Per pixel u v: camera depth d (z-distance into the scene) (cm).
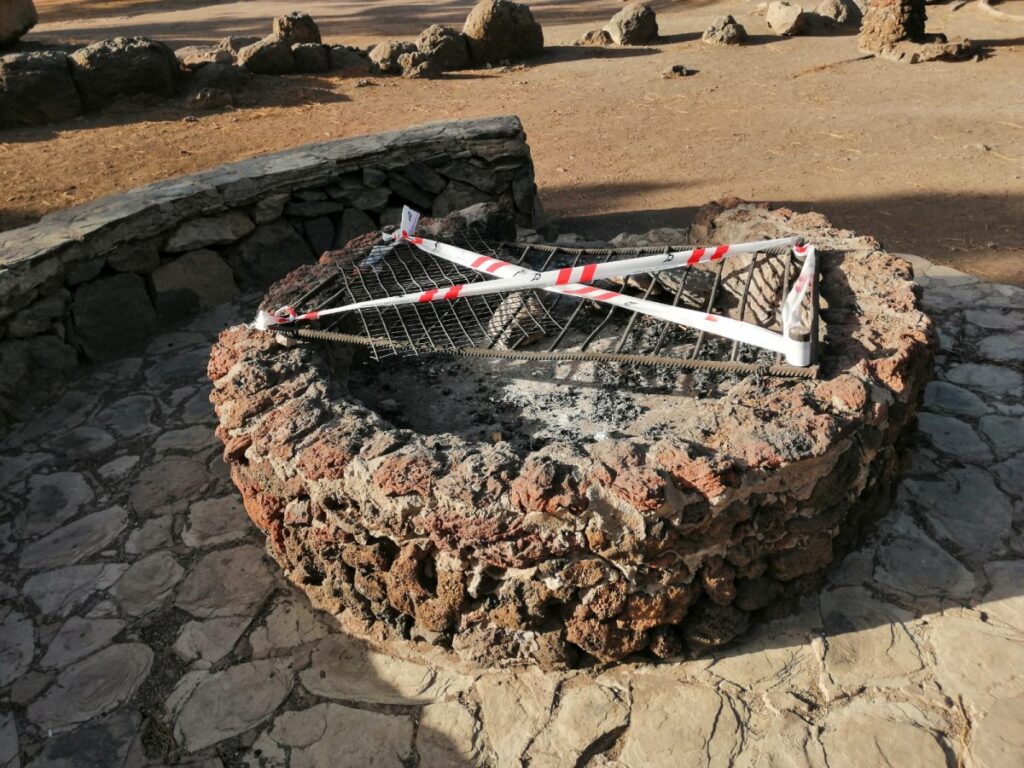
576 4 1895
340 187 656
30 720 315
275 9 2091
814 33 1394
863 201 722
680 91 1107
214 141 948
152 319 581
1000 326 505
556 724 295
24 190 812
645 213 745
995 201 694
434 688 313
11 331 500
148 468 447
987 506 369
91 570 382
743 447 285
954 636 311
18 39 1243
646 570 286
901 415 330
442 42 1286
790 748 280
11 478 447
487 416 411
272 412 334
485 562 291
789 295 361
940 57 1131
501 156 692
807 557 312
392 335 425
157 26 1875
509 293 455
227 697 317
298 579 354
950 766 271
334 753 294
